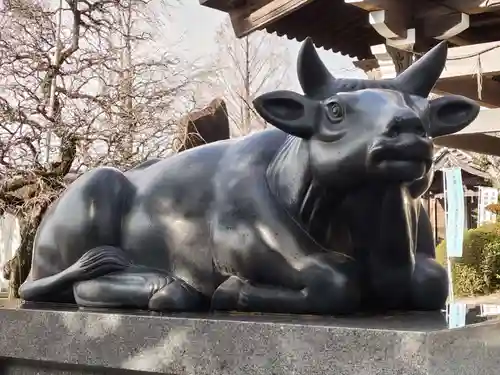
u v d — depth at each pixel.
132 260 2.12
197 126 5.39
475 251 9.47
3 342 2.03
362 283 1.81
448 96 1.77
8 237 10.24
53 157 7.76
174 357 1.70
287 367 1.53
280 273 1.79
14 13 7.79
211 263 1.97
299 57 1.71
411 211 1.78
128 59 8.47
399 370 1.39
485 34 6.62
